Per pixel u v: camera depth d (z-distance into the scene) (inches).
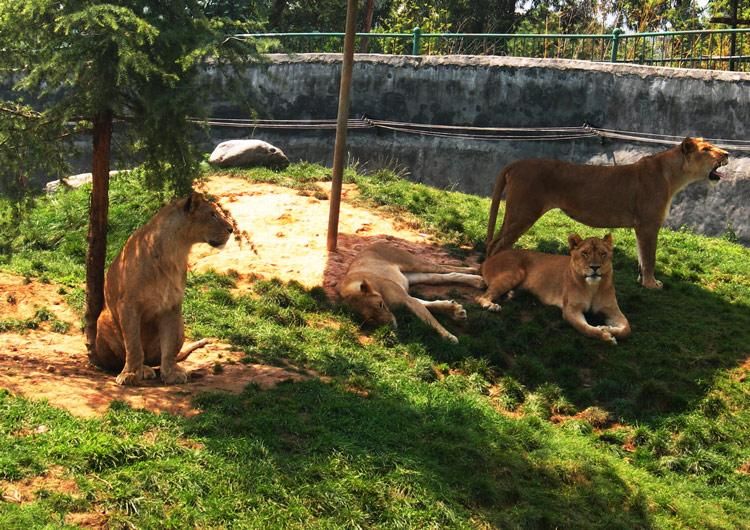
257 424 288.4
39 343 371.2
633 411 378.9
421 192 602.9
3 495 234.8
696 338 431.8
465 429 326.0
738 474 346.6
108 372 346.3
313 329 414.0
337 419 307.4
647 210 475.5
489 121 725.9
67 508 234.8
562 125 715.4
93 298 359.3
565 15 1064.2
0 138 353.4
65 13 330.3
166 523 237.8
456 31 1122.0
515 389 386.0
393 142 738.8
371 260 456.8
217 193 579.8
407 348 404.5
